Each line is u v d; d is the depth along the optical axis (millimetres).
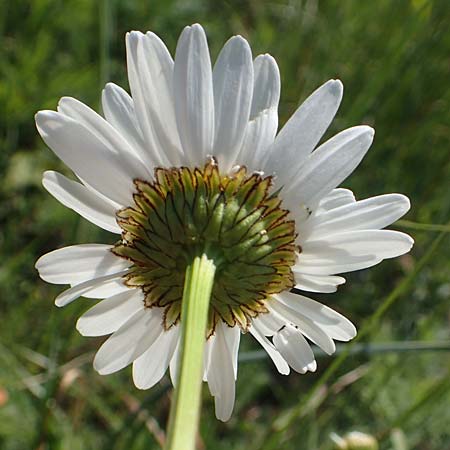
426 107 253
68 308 195
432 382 219
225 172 135
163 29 273
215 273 135
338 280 137
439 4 253
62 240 226
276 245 136
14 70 242
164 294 137
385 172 250
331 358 227
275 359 141
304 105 135
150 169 135
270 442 177
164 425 206
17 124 238
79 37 261
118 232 136
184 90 133
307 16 267
